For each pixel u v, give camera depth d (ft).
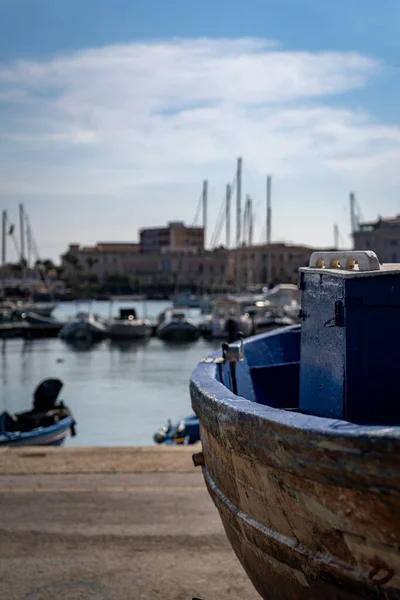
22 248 422.41
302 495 14.71
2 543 27.91
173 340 234.58
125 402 124.67
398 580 13.84
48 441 64.54
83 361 188.85
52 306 318.45
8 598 23.52
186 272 579.07
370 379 16.74
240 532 18.01
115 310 448.24
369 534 13.80
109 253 627.05
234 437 16.26
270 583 17.63
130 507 31.50
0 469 37.09
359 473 13.20
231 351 24.03
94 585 24.49
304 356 20.34
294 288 253.44
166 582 24.71
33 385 149.69
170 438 67.41
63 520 30.12
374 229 354.13
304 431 13.97
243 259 497.46
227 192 330.95
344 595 14.94
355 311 16.72
